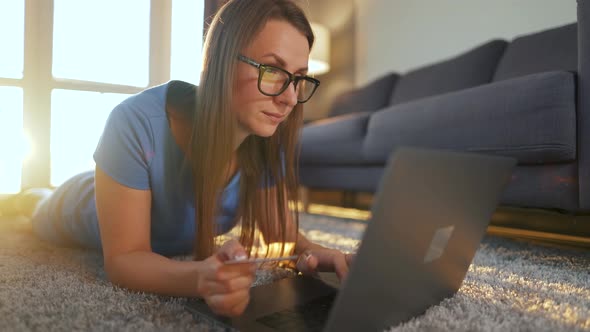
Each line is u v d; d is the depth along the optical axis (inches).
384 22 149.6
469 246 28.1
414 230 20.2
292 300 28.9
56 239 54.3
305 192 111.8
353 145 88.4
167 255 46.1
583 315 27.9
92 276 38.1
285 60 30.6
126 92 128.4
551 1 100.7
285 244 41.5
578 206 49.1
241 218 45.1
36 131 115.6
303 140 105.6
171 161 34.5
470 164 21.3
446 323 25.9
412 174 17.9
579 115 48.4
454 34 125.0
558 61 77.7
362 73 159.0
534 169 53.4
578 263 48.0
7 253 49.3
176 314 27.5
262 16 30.4
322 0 174.1
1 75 112.7
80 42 123.1
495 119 55.4
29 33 114.7
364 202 98.3
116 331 24.7
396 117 74.4
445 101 64.6
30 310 28.3
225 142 32.0
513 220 62.6
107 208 31.7
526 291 34.4
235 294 23.2
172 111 34.9
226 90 31.0
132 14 129.2
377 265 19.6
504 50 96.9
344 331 20.7
